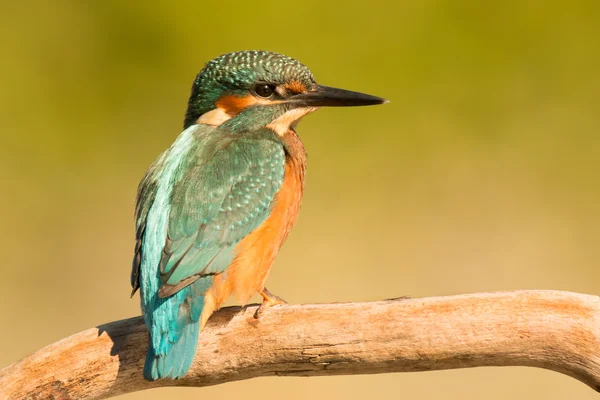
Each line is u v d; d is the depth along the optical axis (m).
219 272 7.75
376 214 15.34
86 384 7.54
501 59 16.91
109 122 17.33
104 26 17.86
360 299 13.94
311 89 9.11
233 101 8.95
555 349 7.12
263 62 8.94
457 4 17.08
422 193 15.59
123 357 7.54
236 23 17.45
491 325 7.15
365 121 16.45
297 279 14.28
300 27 17.30
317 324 7.39
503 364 7.29
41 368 7.52
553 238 14.87
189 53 17.67
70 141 16.94
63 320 13.75
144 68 17.73
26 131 16.89
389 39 17.05
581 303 7.09
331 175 15.99
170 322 7.33
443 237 15.03
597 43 16.75
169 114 17.58
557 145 16.17
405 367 7.37
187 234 7.78
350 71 16.98
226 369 7.58
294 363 7.49
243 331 7.53
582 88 16.62
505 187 15.66
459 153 16.23
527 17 16.98
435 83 16.86
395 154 16.27
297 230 15.09
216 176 8.15
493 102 16.64
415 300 7.30
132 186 16.48
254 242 8.06
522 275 14.43
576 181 15.65
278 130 9.02
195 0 17.53
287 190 8.51
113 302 14.02
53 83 17.36
